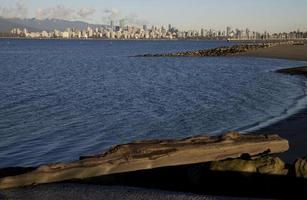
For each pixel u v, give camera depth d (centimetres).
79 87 4084
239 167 1062
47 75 5403
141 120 2380
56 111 2675
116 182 1097
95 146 1806
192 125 2233
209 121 2333
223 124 2241
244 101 3084
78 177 1086
